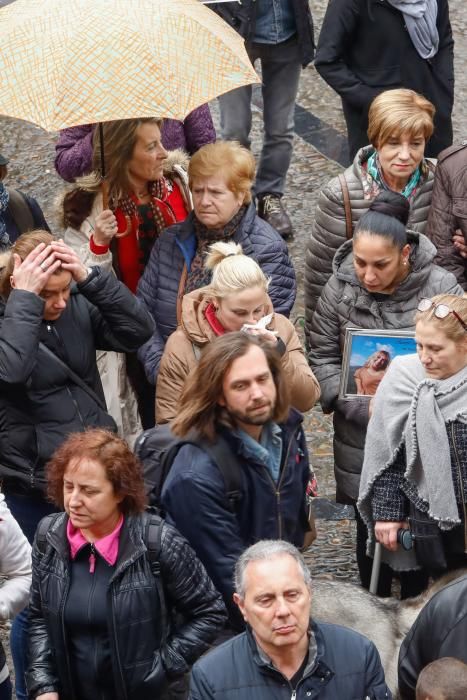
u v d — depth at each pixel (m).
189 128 19.72
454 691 9.16
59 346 13.84
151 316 14.70
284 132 24.50
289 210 26.22
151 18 14.57
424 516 13.64
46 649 11.88
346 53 21.47
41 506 14.08
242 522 12.38
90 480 11.22
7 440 13.86
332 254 17.12
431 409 13.30
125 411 16.61
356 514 15.56
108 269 15.56
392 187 17.11
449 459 13.31
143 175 16.34
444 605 10.88
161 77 14.16
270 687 10.36
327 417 20.62
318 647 10.45
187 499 12.02
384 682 10.63
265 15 23.39
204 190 15.64
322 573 16.95
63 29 14.38
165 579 11.55
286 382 12.27
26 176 27.64
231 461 12.10
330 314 15.47
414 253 15.05
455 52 32.22
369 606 13.16
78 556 11.54
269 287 15.94
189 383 12.16
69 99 13.99
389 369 13.91
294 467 12.66
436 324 13.11
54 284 13.52
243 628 12.66
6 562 12.16
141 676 11.51
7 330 13.16
